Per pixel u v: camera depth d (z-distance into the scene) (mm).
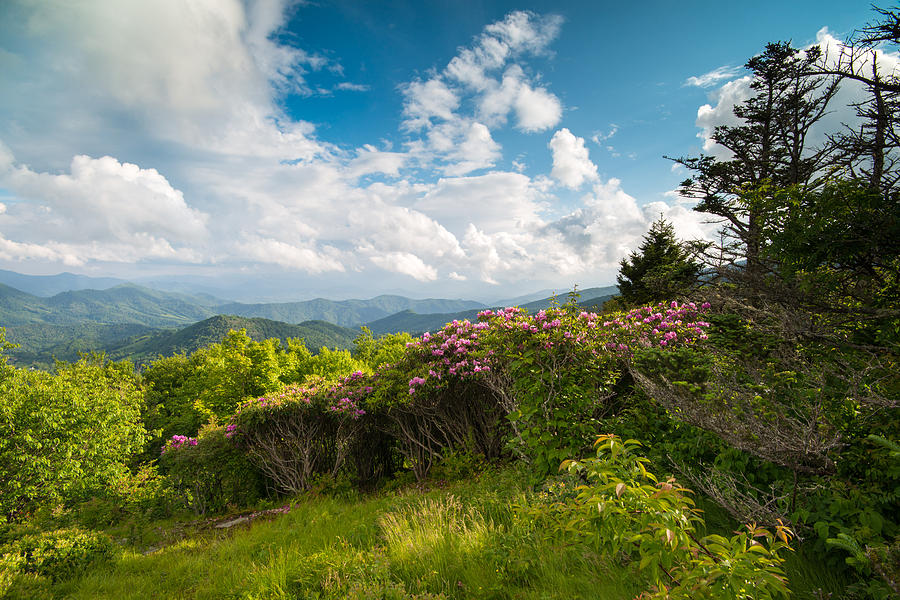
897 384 2988
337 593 3773
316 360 28406
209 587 4762
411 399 8016
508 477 5914
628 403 5387
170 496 10109
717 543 1734
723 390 3602
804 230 3980
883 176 4785
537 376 5297
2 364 11523
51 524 9000
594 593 2951
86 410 11930
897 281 3770
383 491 8625
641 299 18469
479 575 3645
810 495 2947
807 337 4172
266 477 10453
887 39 4785
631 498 1775
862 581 2354
